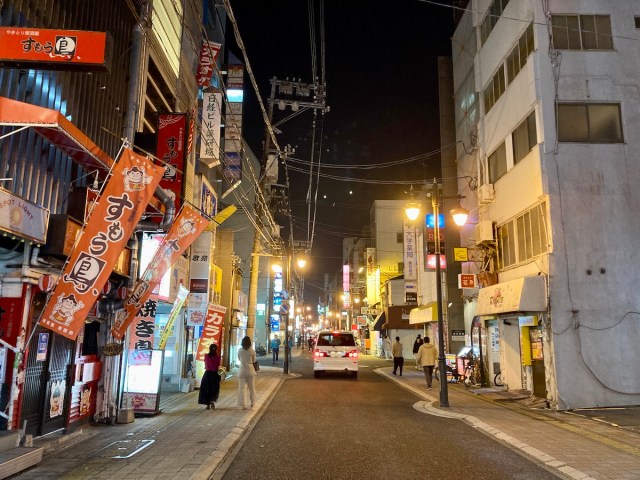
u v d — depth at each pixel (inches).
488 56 787.4
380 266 2052.2
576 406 529.3
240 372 507.2
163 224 429.4
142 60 540.1
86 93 425.7
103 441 345.4
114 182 321.1
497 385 724.7
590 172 575.5
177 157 523.8
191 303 671.1
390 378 885.8
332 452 331.0
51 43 264.4
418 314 1146.0
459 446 355.9
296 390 683.4
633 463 305.0
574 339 542.6
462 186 936.9
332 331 893.2
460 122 955.3
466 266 882.8
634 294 553.9
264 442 359.3
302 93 877.8
